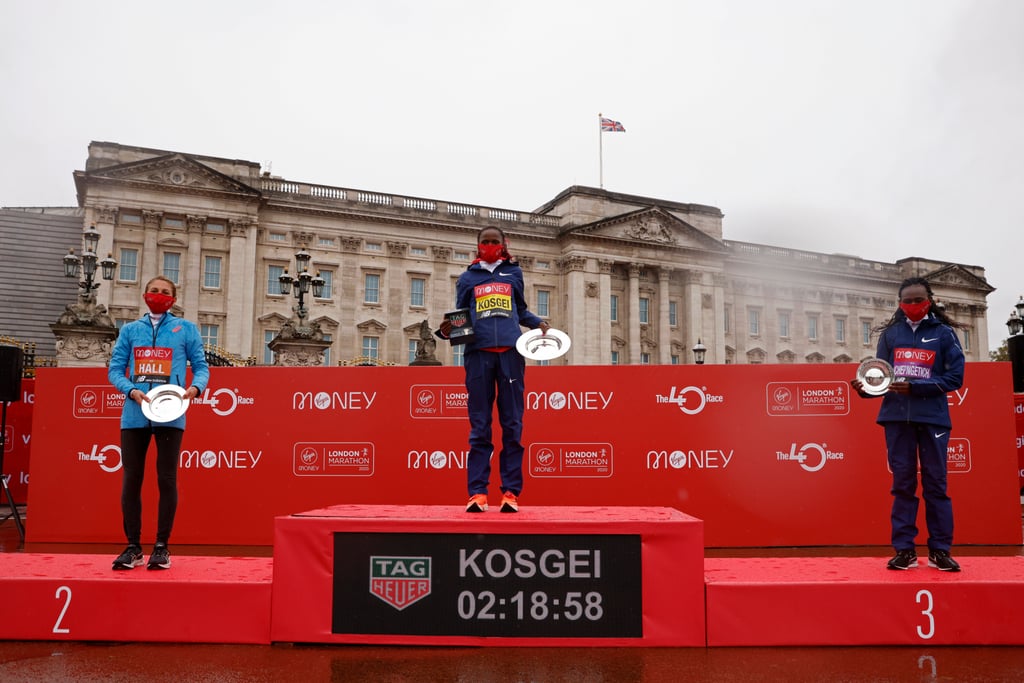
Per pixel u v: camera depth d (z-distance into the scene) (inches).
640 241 2073.1
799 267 2343.8
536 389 360.5
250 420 362.6
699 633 179.3
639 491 354.9
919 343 207.0
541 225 2042.3
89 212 1571.1
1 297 1416.1
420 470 359.6
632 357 2041.1
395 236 1876.2
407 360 1851.6
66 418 360.8
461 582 181.3
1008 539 349.4
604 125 2155.5
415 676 157.9
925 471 201.6
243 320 1669.5
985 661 167.9
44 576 188.9
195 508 357.7
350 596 182.9
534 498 355.6
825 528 351.9
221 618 184.1
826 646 179.3
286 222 1780.3
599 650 177.2
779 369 358.9
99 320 767.1
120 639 183.6
